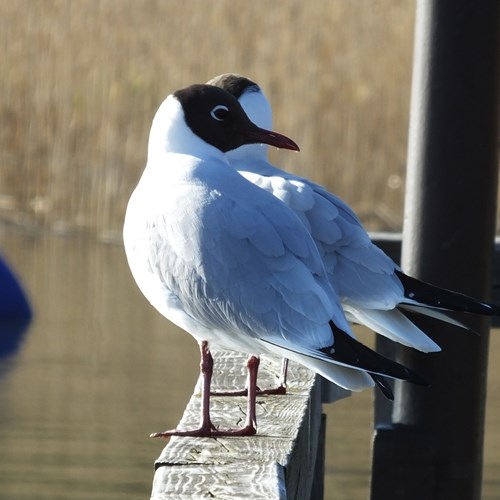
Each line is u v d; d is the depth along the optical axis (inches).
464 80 347.6
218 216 277.3
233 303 273.3
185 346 683.4
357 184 1082.1
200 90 301.1
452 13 346.3
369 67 1134.4
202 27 1149.7
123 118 1074.1
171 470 241.4
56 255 938.7
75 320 740.0
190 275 277.4
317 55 1138.0
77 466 484.4
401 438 358.0
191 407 302.8
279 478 235.3
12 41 1120.8
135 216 290.8
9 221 1055.0
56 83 1096.8
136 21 1149.1
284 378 319.0
